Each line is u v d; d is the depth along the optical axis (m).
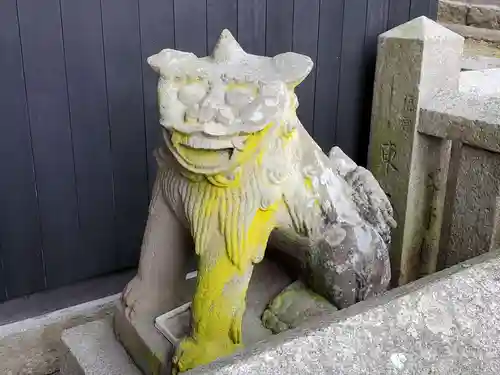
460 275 0.83
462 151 1.48
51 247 1.63
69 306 1.71
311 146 1.12
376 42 2.02
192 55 1.02
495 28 3.24
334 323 0.72
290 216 1.07
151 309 1.18
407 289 0.81
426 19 1.62
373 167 1.76
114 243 1.72
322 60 1.93
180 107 0.93
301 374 0.66
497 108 1.46
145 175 1.71
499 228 1.45
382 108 1.70
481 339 0.76
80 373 1.17
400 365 0.70
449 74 1.64
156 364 1.10
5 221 1.54
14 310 1.64
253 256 1.03
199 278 1.04
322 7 1.87
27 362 1.62
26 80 1.47
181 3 1.62
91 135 1.60
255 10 1.75
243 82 0.96
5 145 1.49
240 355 0.67
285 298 1.19
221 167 0.93
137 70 1.61
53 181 1.58
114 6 1.52
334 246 1.12
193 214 1.01
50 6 1.44
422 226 1.72
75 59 1.51
